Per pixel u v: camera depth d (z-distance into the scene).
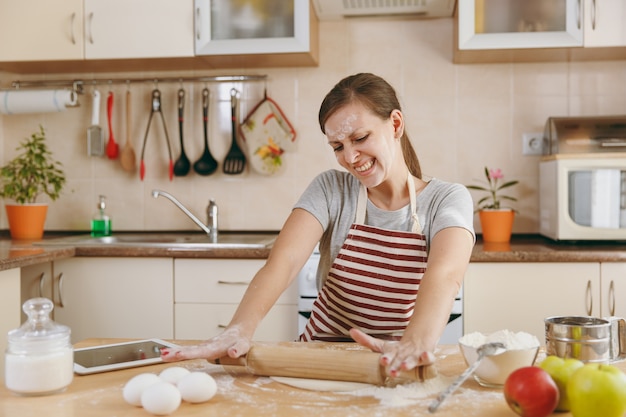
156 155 3.23
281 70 3.13
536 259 2.45
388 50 3.08
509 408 1.00
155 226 3.24
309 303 2.56
